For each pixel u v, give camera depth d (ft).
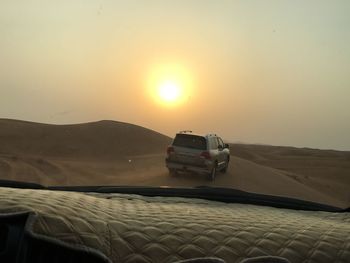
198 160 73.41
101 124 174.91
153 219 9.05
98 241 7.86
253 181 84.84
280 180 92.79
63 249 7.45
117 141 158.71
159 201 12.14
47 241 7.34
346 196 104.27
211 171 74.79
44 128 166.61
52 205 8.17
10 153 128.98
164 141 171.01
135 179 81.10
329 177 143.43
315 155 280.31
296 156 250.78
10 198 8.34
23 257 7.21
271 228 9.36
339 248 8.99
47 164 94.68
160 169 99.50
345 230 9.96
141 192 13.28
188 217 9.49
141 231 8.44
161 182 73.97
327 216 12.46
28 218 7.47
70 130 166.71
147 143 163.02
